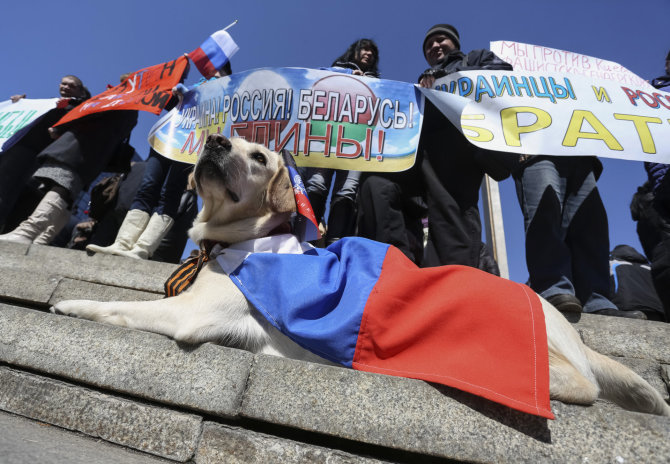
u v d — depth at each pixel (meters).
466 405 1.65
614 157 3.49
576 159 3.60
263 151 2.88
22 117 4.67
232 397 1.79
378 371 1.87
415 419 1.64
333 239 4.19
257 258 2.34
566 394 1.85
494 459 1.55
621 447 1.51
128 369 1.95
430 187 3.48
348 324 1.97
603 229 3.41
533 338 1.79
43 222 4.04
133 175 5.12
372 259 2.24
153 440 1.76
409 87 3.83
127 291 3.33
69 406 1.89
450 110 3.56
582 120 3.65
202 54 4.67
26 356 2.08
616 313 3.12
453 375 1.70
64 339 2.07
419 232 3.96
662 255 3.52
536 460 1.53
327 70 3.96
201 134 4.12
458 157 3.52
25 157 4.61
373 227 3.57
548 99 3.77
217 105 4.12
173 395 1.85
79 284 3.30
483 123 3.62
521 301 1.92
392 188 3.57
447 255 3.28
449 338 1.88
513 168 3.64
